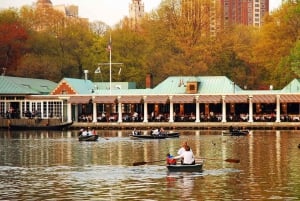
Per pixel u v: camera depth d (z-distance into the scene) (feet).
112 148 379.35
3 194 217.15
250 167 277.23
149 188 226.38
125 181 242.17
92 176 255.70
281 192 216.13
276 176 249.75
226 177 248.73
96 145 402.11
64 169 278.26
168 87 630.74
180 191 220.02
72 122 587.68
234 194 213.66
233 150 357.61
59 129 578.25
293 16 633.61
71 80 627.46
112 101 600.80
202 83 624.59
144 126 581.53
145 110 598.34
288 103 609.42
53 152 355.97
